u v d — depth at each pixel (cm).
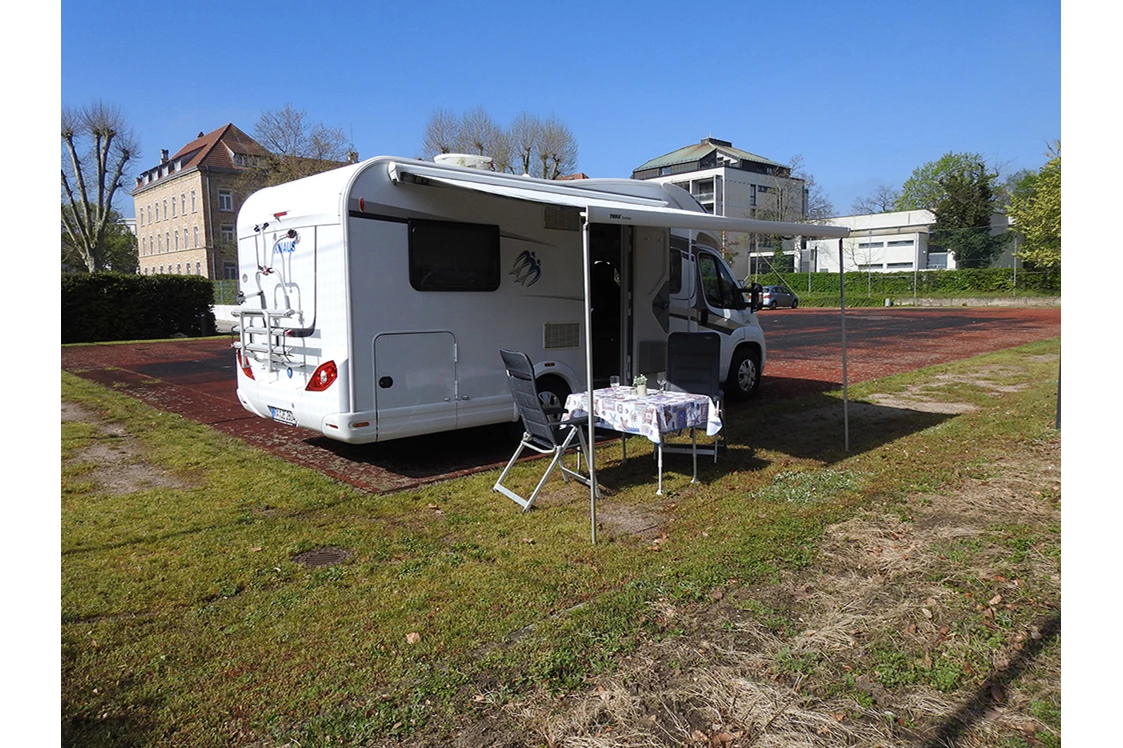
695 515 486
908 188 5741
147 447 701
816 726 263
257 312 617
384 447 707
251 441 732
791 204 4709
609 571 395
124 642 321
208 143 5062
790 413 848
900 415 823
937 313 2945
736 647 316
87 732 258
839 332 2084
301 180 590
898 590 368
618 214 446
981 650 310
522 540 445
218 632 331
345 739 256
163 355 1598
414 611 350
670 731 261
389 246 559
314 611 351
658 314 780
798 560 405
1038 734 255
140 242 5812
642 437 730
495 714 270
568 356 701
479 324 623
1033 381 1070
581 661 305
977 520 465
